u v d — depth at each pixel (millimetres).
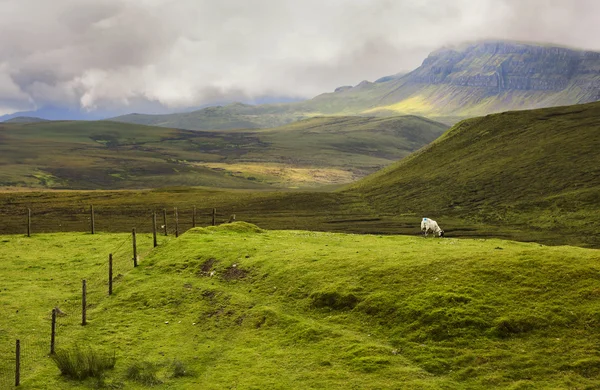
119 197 152875
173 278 42719
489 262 33344
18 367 26047
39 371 27594
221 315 34688
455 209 125625
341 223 115562
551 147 151250
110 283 40938
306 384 24562
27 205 133500
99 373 27062
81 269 49875
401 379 24062
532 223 106812
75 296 41031
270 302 35000
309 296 34250
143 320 35156
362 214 129125
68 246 61375
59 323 35000
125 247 56562
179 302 37719
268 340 30094
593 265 30688
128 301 38781
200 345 30875
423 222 68750
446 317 28266
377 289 32875
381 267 35719
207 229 57188
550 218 106562
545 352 24703
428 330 27766
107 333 33125
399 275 33969
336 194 160875
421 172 168875
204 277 42062
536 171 137125
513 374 23578
